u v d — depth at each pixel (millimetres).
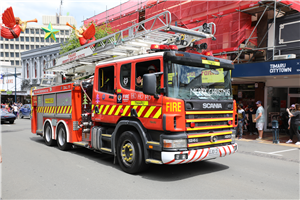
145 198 4242
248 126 13688
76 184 4980
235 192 4543
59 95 8500
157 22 18750
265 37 13945
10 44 90812
